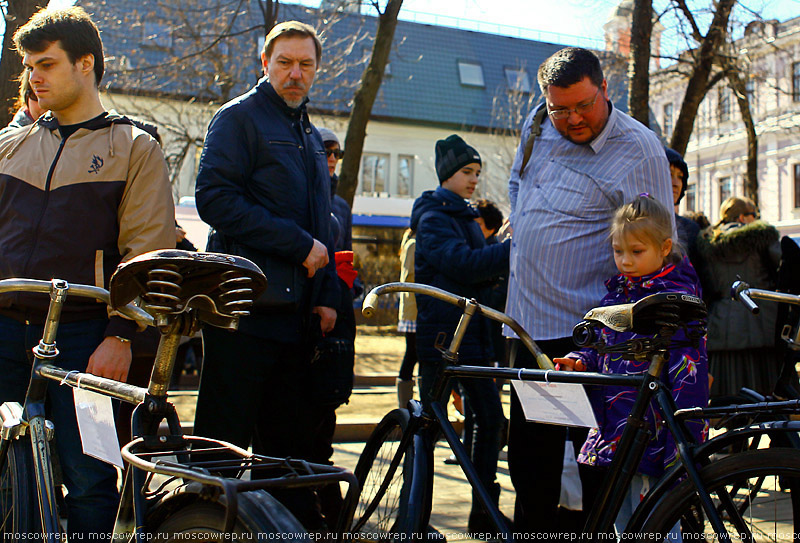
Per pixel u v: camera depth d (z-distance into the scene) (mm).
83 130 2879
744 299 2760
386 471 2850
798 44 15867
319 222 3576
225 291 1866
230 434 3342
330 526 3637
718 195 34500
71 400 2723
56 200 2818
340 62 15000
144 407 2045
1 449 2547
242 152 3354
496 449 3914
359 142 8453
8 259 2795
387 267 20016
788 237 3926
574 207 3295
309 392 3598
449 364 2793
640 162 3258
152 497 1997
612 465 2398
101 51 2990
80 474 2691
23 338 2820
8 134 3000
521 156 3727
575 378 2484
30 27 2826
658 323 2322
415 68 34594
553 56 3275
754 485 2178
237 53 15406
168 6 13859
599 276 3279
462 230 4145
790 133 20875
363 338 16203
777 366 4680
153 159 2928
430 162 33812
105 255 2883
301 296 3408
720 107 17922
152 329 3301
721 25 11328
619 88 20000
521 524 3447
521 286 3449
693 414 2277
